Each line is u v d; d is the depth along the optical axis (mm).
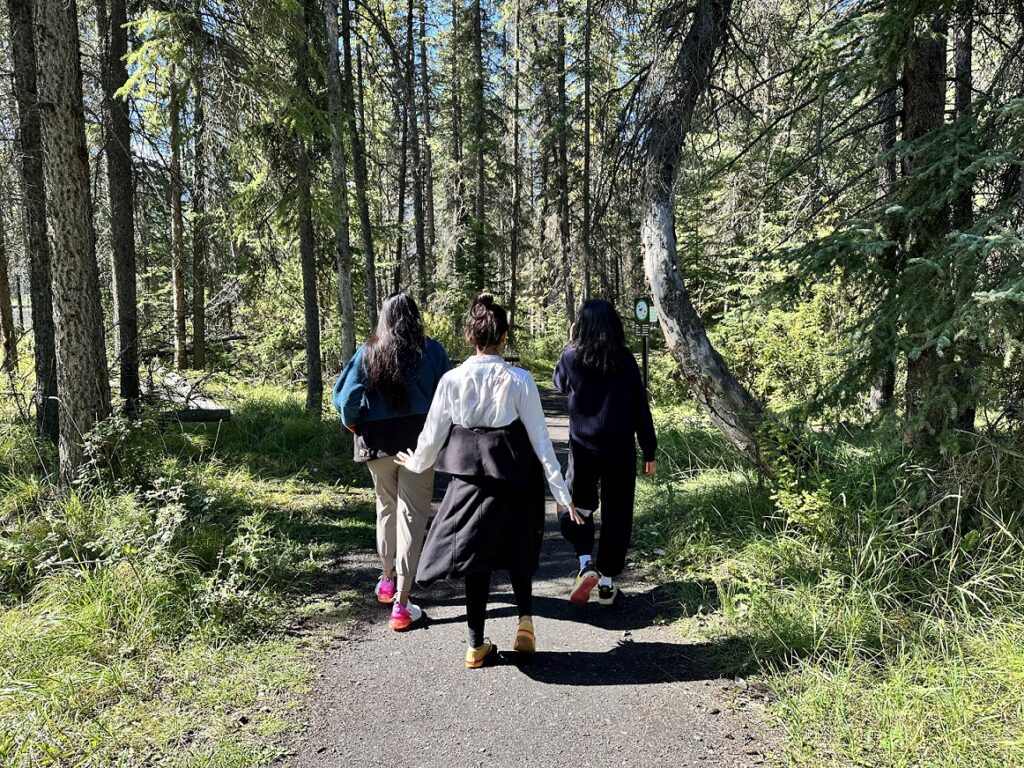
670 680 3297
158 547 3871
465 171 26516
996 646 3088
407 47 19609
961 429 4223
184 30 6652
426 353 3945
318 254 13562
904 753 2557
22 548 4094
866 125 5117
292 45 9016
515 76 24297
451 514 3230
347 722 2932
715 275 12586
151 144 7457
